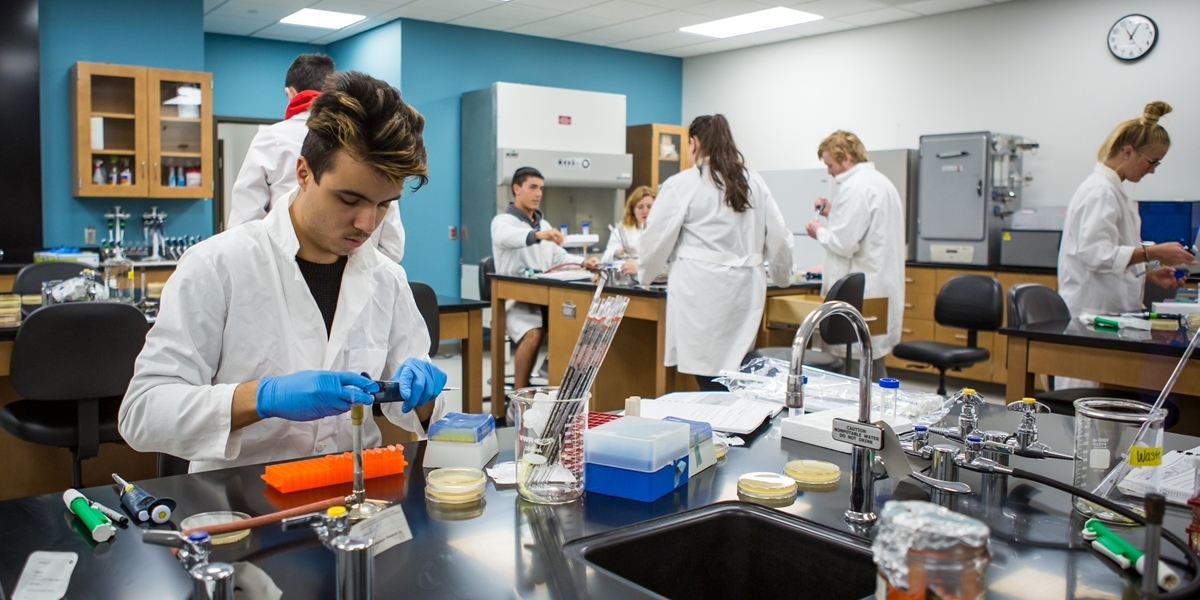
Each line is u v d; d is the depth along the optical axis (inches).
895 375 243.9
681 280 137.4
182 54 226.2
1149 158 127.6
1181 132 198.5
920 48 245.0
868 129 259.3
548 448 42.3
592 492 43.8
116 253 191.8
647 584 38.9
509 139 251.1
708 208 135.0
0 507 39.7
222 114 281.3
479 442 47.3
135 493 40.0
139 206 224.1
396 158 44.6
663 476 43.2
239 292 51.1
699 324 136.2
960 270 217.3
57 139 211.5
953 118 239.0
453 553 35.4
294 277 52.5
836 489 44.5
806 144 276.8
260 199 104.2
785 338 155.8
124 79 211.3
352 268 55.0
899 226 163.5
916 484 45.1
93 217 217.8
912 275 226.8
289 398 43.7
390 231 106.4
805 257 255.1
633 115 303.7
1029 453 48.0
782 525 40.1
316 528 30.5
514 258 192.4
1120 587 32.3
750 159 295.3
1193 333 102.5
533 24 260.4
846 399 63.1
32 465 108.5
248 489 43.1
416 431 58.4
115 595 30.9
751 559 41.4
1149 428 40.6
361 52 276.2
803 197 254.4
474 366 143.7
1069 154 217.0
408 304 59.8
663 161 290.2
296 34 279.0
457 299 147.6
